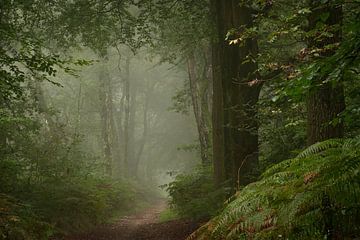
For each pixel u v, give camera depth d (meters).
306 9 5.82
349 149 3.25
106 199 20.44
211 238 3.78
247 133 11.16
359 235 2.95
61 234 11.92
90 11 16.72
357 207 2.97
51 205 13.03
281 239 3.23
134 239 12.78
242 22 10.82
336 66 3.58
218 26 12.54
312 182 3.20
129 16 17.45
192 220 14.59
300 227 3.17
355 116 4.26
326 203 3.08
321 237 3.02
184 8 16.55
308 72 3.63
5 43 13.99
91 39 17.77
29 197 12.72
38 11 16.16
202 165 20.81
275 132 10.75
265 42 11.83
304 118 9.35
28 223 9.65
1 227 8.39
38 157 16.08
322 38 6.29
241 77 11.05
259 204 3.50
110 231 14.69
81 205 14.49
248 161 10.98
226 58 11.77
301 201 3.09
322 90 6.64
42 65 8.90
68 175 16.64
